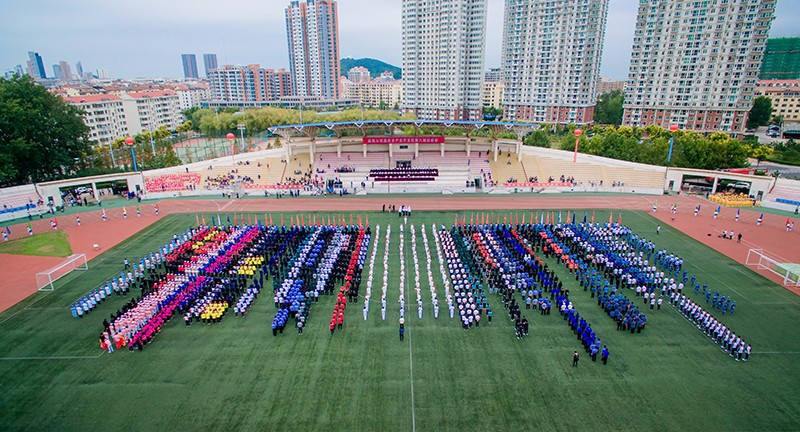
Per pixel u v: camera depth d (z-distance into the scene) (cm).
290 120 17450
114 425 3002
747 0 13450
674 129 15275
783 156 12581
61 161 9506
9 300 4747
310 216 7588
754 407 3148
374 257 5688
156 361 3681
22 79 9006
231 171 9988
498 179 9750
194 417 3067
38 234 6838
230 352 3797
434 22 19700
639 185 9419
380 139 10362
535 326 4194
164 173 9744
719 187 9650
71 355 3769
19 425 3011
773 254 5875
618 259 5388
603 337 4009
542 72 18900
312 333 4078
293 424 3003
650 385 3375
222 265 5341
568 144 12050
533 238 6244
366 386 3369
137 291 4919
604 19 18000
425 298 4728
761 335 4041
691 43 14688
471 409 3138
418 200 8656
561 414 3088
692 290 4903
